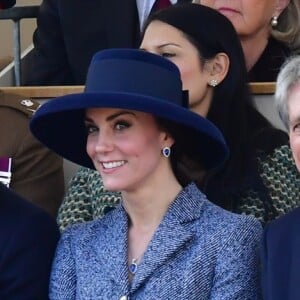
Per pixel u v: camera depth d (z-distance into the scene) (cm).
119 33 1564
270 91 1352
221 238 958
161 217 984
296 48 1459
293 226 945
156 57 982
